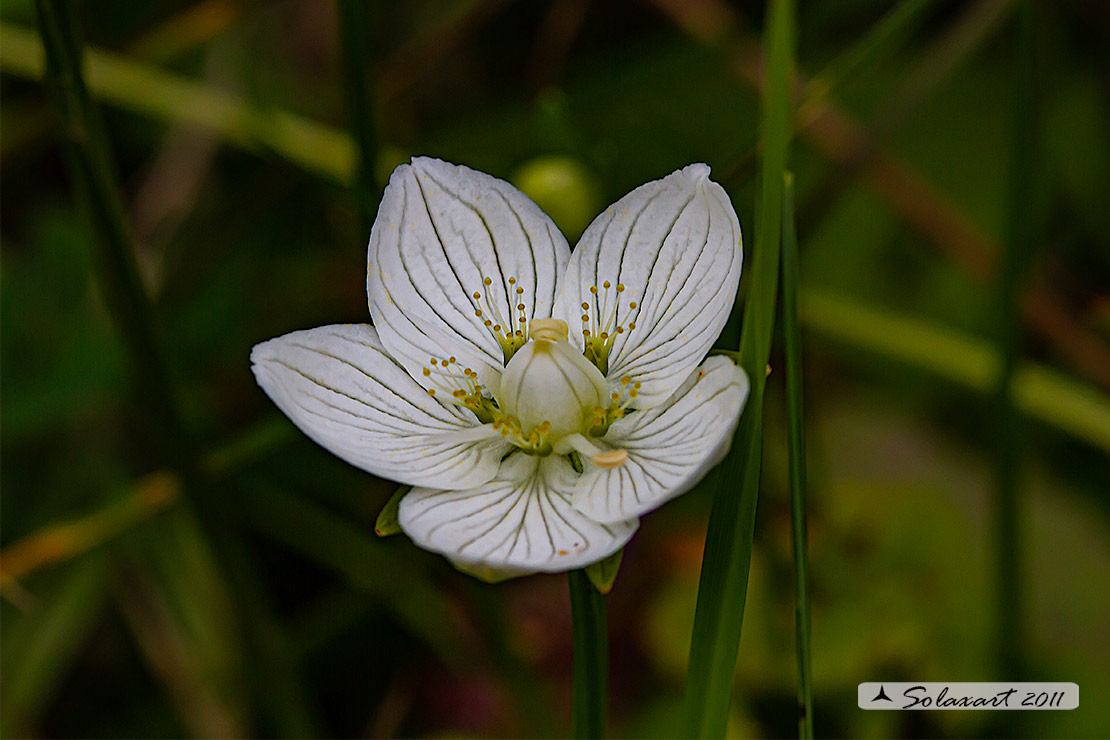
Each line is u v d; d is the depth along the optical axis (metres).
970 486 0.26
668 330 0.22
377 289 0.22
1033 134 0.24
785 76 0.21
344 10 0.24
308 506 0.25
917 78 0.25
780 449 0.25
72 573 0.25
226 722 0.25
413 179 0.22
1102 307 0.26
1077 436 0.25
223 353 0.26
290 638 0.25
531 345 0.22
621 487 0.22
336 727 0.25
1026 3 0.23
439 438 0.22
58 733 0.25
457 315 0.23
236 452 0.24
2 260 0.26
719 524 0.21
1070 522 0.26
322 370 0.22
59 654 0.25
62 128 0.23
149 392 0.23
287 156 0.26
